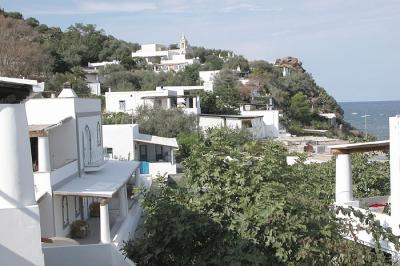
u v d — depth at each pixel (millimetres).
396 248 10320
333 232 9953
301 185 12094
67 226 22703
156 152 47750
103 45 115938
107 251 13070
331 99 95250
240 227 9844
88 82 74875
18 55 68375
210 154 11758
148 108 55156
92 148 27516
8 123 8070
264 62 108750
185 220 9977
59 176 21938
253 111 63719
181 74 89562
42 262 8156
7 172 8039
